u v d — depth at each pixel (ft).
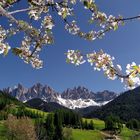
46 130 497.87
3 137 390.21
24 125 384.27
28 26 18.29
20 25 17.88
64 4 22.34
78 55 23.80
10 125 385.09
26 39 22.82
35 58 23.79
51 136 493.77
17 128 382.83
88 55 23.36
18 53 22.79
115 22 23.26
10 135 384.06
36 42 22.53
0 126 477.77
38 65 23.98
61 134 506.07
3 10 15.61
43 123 534.78
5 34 22.61
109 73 21.39
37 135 474.49
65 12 22.57
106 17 23.26
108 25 23.50
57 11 22.52
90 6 22.09
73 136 580.30
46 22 23.30
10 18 16.03
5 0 18.92
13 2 19.29
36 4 21.58
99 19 23.30
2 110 642.22
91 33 24.11
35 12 21.99
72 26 24.41
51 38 22.71
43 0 21.83
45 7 22.18
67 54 24.06
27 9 18.53
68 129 528.63
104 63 22.12
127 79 19.34
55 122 535.19
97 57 22.77
